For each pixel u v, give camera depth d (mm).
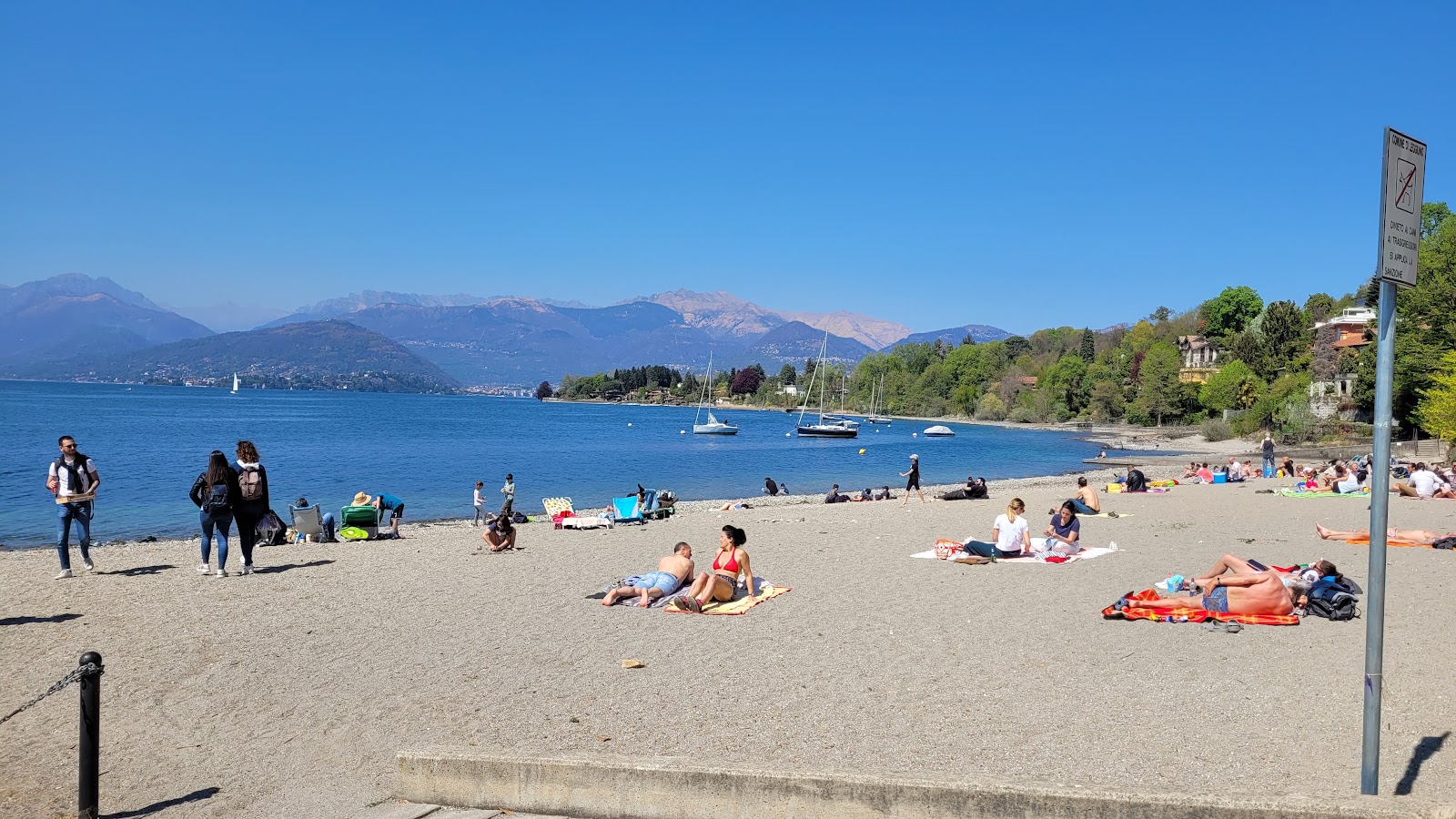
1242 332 149000
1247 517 26344
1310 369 111875
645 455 81938
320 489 48250
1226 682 9672
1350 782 6727
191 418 136750
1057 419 169125
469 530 28703
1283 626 12258
